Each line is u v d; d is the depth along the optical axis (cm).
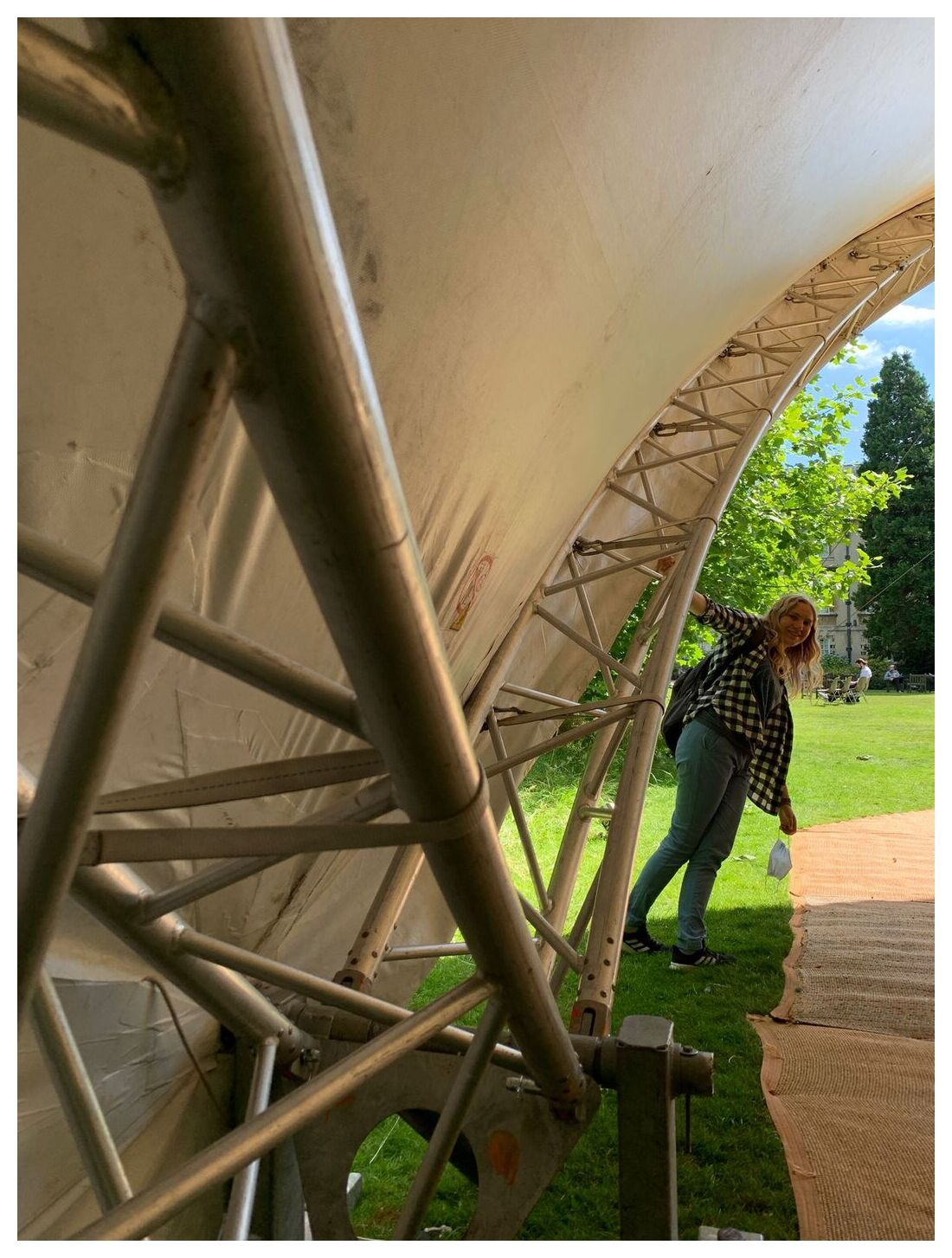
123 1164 176
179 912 183
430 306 177
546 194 196
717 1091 324
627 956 470
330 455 71
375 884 264
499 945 127
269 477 75
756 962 460
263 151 58
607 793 1017
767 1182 269
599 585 442
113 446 124
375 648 85
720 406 587
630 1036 163
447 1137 146
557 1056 154
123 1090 169
